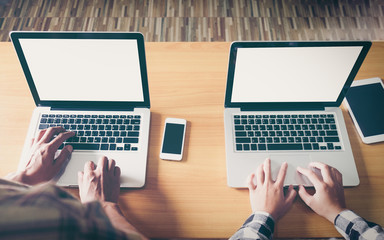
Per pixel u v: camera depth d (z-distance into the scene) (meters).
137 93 0.75
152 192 0.71
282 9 2.01
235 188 0.72
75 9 1.99
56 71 0.71
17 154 0.75
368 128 0.78
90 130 0.75
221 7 2.01
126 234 0.34
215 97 0.85
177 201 0.70
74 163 0.71
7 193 0.25
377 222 0.67
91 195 0.62
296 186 0.70
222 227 0.67
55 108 0.78
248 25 1.95
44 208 0.24
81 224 0.26
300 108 0.79
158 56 0.92
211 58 0.92
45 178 0.66
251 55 0.68
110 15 1.97
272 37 1.90
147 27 1.93
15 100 0.83
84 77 0.72
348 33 1.91
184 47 0.94
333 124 0.77
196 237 0.66
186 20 1.96
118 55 0.68
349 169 0.72
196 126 0.80
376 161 0.75
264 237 0.60
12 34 0.64
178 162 0.75
